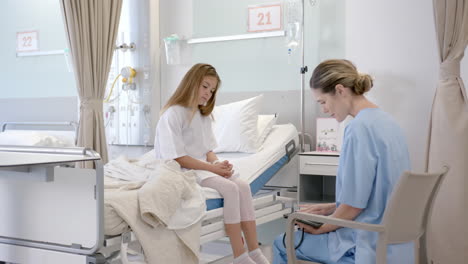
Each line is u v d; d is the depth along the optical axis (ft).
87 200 5.55
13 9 15.60
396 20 10.96
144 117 14.43
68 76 14.97
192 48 14.10
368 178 5.24
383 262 4.60
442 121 9.14
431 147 9.33
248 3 13.19
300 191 11.01
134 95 14.53
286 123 12.76
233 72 13.52
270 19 12.89
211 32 13.80
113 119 14.84
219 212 7.25
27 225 6.12
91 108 11.84
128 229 5.94
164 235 6.19
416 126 10.80
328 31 12.16
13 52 15.70
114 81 14.37
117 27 12.53
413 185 4.50
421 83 10.75
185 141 8.27
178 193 6.38
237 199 7.36
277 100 12.88
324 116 12.28
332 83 5.68
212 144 8.80
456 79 9.21
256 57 13.16
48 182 5.89
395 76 10.99
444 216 9.05
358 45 11.40
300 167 10.91
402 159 5.44
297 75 12.57
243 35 13.17
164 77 14.53
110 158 14.97
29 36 15.43
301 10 12.23
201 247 10.02
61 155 5.57
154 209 5.93
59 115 15.19
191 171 7.09
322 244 5.57
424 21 10.69
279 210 9.43
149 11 14.30
